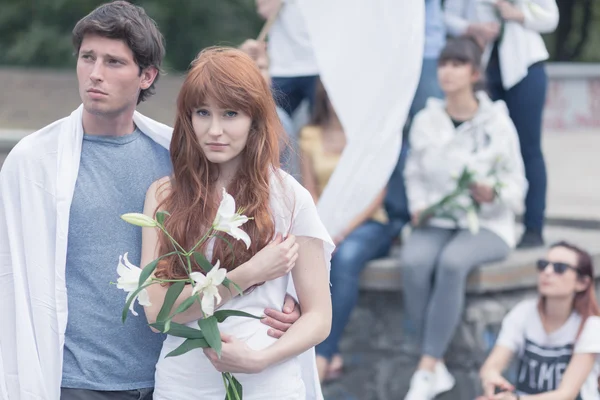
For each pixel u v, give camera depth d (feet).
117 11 11.18
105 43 11.07
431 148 19.86
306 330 10.55
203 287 9.87
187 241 10.58
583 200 30.58
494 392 18.03
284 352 10.35
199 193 10.61
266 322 10.56
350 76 17.80
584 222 26.48
